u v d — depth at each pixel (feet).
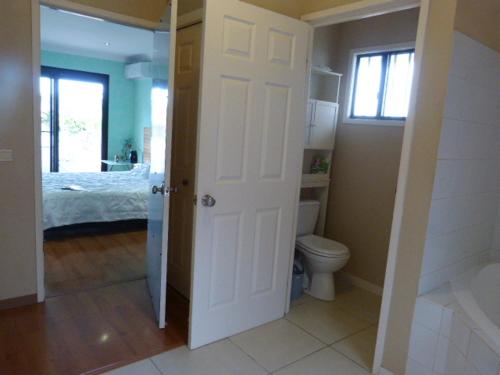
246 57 7.23
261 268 8.38
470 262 8.05
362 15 7.48
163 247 7.76
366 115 10.98
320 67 10.84
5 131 8.09
